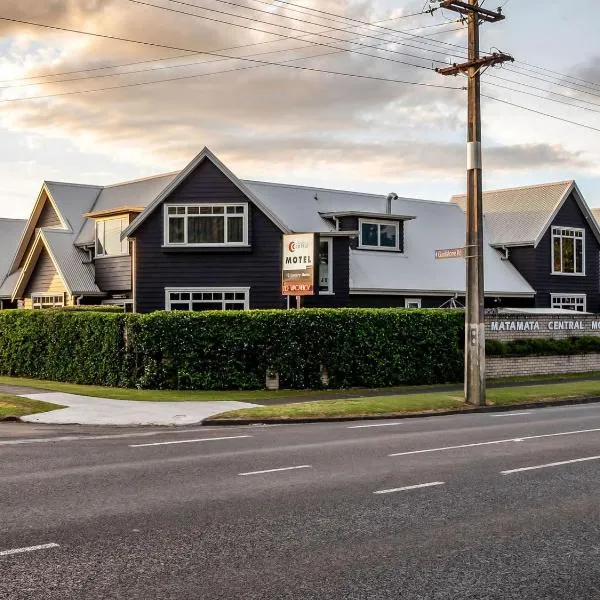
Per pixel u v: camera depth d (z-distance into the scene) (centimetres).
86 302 3825
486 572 722
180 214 3431
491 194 5003
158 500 1001
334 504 984
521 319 3203
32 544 795
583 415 2078
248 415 1953
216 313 2519
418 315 2789
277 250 3400
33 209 4338
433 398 2338
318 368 2583
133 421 1881
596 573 723
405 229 4212
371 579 699
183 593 659
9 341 2936
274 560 752
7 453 1400
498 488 1085
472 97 2292
